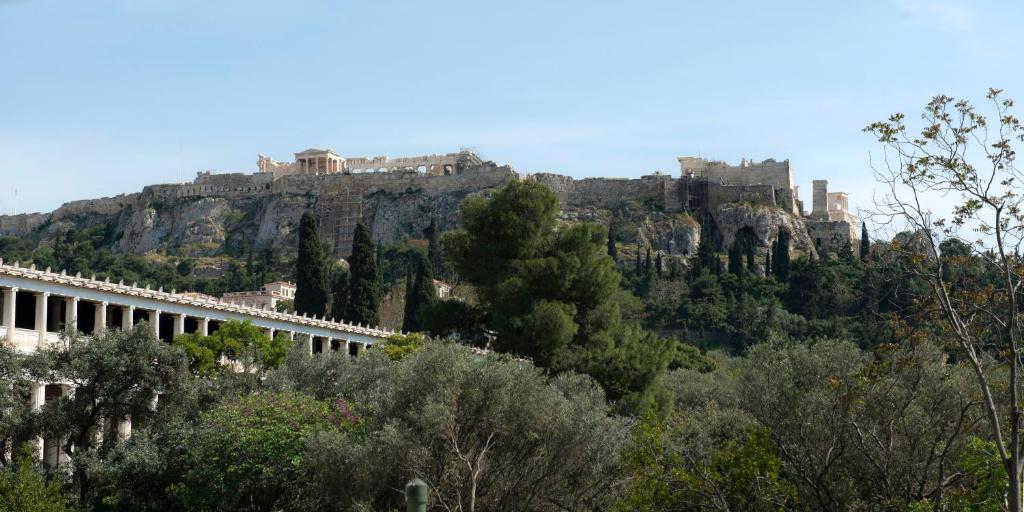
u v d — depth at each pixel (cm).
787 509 5850
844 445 6034
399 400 6391
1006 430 5981
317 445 6106
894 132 5109
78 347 7075
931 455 5819
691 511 6144
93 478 6781
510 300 9044
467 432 6350
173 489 6506
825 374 6331
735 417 7612
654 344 9375
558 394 6694
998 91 5009
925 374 6172
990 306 5234
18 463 6556
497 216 9538
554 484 6506
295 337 10488
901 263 5594
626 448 6475
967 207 5034
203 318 9494
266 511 6581
